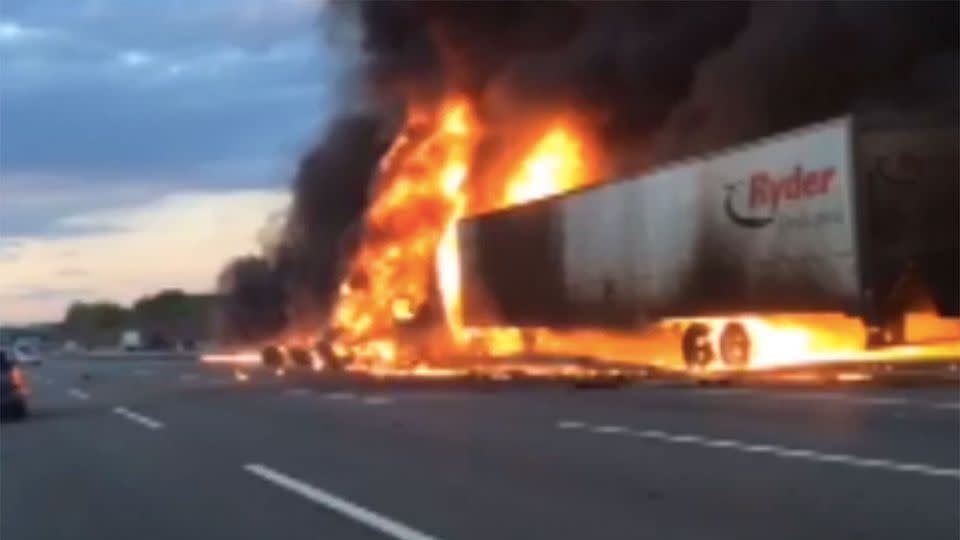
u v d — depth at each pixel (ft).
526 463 52.21
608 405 80.59
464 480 47.98
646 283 99.30
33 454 67.00
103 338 442.50
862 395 78.64
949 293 81.30
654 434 61.05
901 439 54.49
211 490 48.88
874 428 59.11
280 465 55.62
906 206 80.48
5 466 61.72
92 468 58.95
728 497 41.14
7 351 95.45
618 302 102.73
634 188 100.73
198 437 71.10
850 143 79.66
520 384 109.81
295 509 42.96
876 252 79.82
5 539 40.19
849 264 79.82
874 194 80.12
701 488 43.32
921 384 84.12
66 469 59.16
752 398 80.69
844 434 57.16
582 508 40.34
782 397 80.18
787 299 84.74
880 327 80.38
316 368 154.61
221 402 100.83
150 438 72.28
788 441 55.52
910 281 80.79
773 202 85.97
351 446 62.18
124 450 66.33
